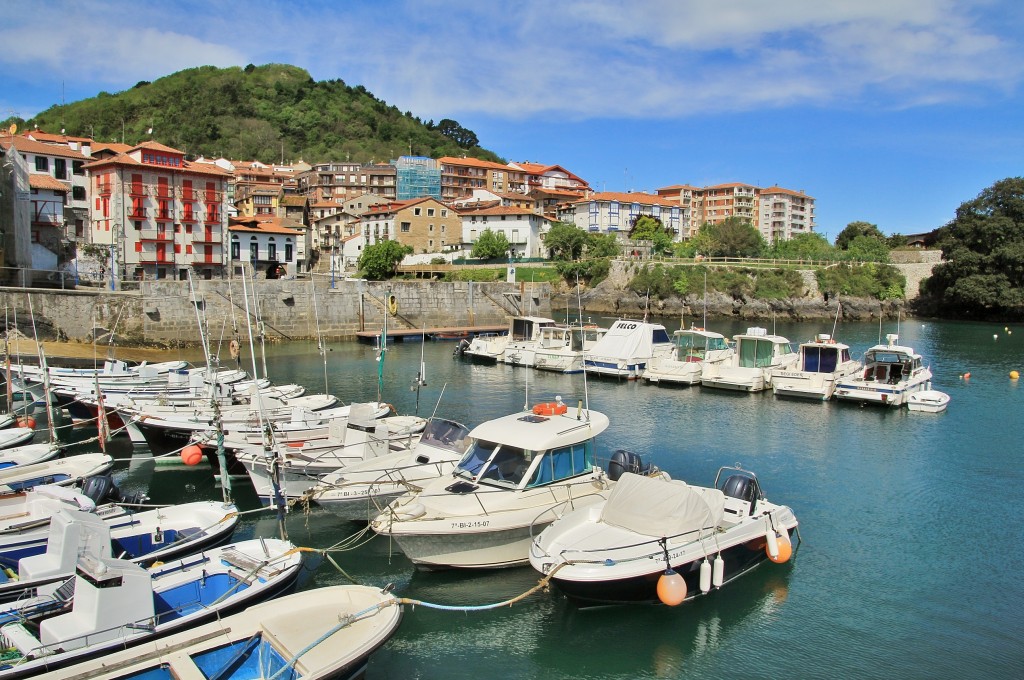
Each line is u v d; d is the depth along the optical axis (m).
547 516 15.09
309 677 9.23
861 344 59.06
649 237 105.12
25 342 39.75
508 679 11.89
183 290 50.59
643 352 42.09
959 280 83.94
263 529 17.66
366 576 15.17
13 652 10.05
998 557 16.55
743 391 36.94
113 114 152.00
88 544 12.12
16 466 18.59
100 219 62.12
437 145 187.38
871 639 13.05
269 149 155.50
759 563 15.60
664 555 13.22
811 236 114.75
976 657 12.48
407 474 17.44
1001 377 42.53
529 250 99.44
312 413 23.97
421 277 86.75
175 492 20.25
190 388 27.22
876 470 23.11
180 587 12.11
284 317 56.09
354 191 133.75
